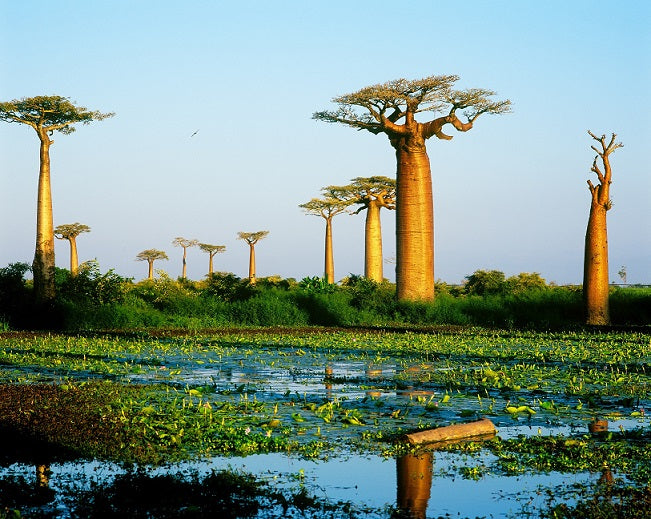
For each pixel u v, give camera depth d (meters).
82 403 12.79
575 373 17.80
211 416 11.95
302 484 8.60
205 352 23.50
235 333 31.73
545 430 11.28
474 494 8.25
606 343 26.25
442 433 10.62
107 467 9.23
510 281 54.38
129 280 40.69
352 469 9.20
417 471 9.10
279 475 8.95
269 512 7.73
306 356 22.36
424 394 14.73
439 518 7.55
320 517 7.60
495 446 10.27
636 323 38.88
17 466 9.23
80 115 36.47
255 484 8.59
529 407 13.14
